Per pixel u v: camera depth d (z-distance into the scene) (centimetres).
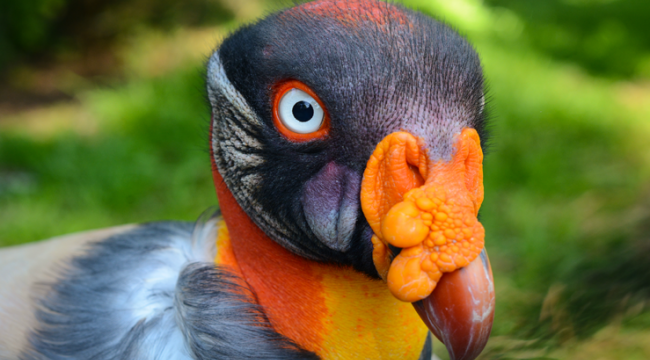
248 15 231
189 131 146
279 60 54
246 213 57
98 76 202
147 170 129
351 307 57
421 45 54
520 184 130
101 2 221
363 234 55
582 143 158
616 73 251
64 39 218
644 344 71
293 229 56
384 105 53
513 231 110
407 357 58
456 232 53
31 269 62
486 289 53
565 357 70
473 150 54
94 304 58
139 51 207
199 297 57
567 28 305
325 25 54
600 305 73
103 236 63
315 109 54
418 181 54
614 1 358
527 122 162
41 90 194
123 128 153
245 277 58
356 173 54
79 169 130
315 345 58
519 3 337
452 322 53
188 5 230
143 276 59
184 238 60
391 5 55
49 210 117
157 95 166
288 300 58
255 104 55
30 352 59
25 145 145
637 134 170
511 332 71
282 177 56
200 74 60
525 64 222
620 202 119
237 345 57
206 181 128
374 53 53
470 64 54
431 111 53
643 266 79
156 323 58
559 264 91
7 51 203
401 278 53
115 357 57
